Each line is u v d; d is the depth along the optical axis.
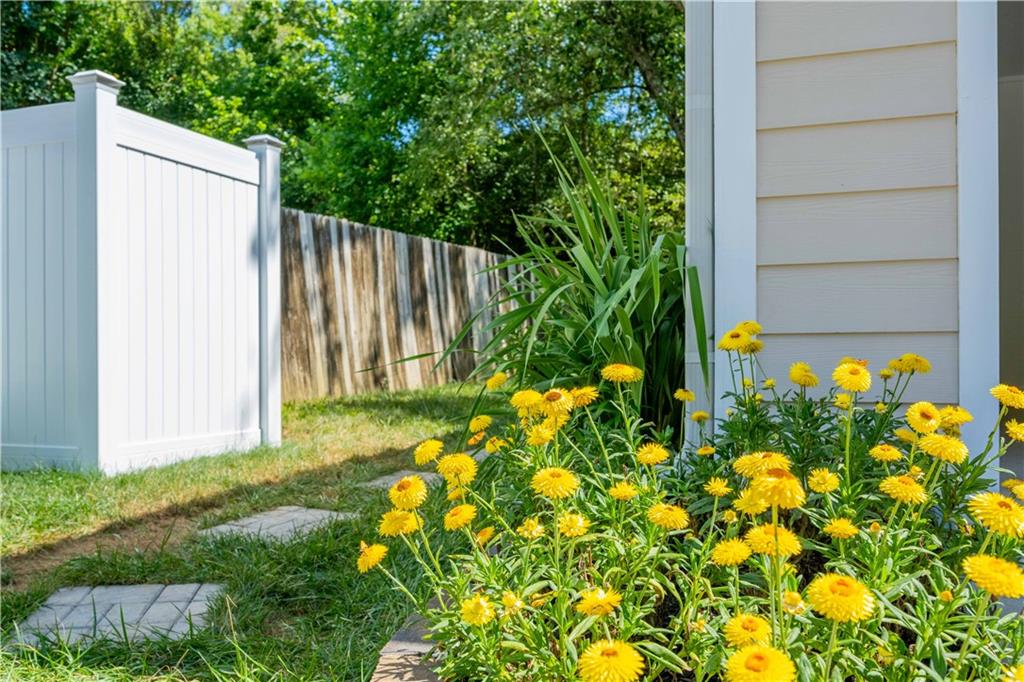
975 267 2.07
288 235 6.82
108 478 3.68
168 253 4.41
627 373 1.68
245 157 4.96
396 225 15.88
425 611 1.28
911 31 2.13
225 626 2.03
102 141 3.96
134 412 4.17
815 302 2.20
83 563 2.51
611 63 12.36
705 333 2.25
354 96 16.42
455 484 1.34
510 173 14.68
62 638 1.91
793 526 1.75
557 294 2.41
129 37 14.85
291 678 1.68
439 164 13.93
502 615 1.18
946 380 2.09
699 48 2.29
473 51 12.86
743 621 0.98
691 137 2.29
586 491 1.79
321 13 17.64
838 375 1.39
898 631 1.42
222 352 4.77
